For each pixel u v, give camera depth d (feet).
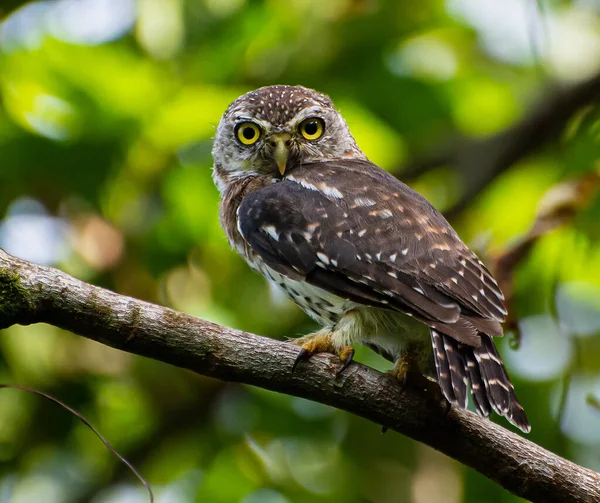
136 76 38.96
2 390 38.01
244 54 39.86
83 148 38.58
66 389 38.55
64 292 23.72
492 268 32.55
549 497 24.39
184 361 24.13
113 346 24.02
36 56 38.91
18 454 38.40
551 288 35.32
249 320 39.52
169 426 39.60
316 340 26.04
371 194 28.84
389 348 27.96
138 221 40.34
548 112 42.93
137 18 39.68
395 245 26.96
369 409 24.81
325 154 33.53
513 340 32.12
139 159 39.37
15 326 37.86
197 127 38.91
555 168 41.55
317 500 38.96
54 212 39.81
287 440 39.93
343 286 26.99
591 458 38.45
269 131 33.09
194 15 39.65
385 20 42.60
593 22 46.26
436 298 25.81
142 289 39.32
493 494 37.93
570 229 35.55
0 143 38.55
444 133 44.01
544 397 38.34
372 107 42.11
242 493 39.19
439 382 23.99
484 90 44.42
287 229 28.63
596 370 38.83
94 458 39.55
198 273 39.68
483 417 24.11
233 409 40.06
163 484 39.93
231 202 33.27
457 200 41.98
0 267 23.61
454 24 44.32
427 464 39.24
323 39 41.60
